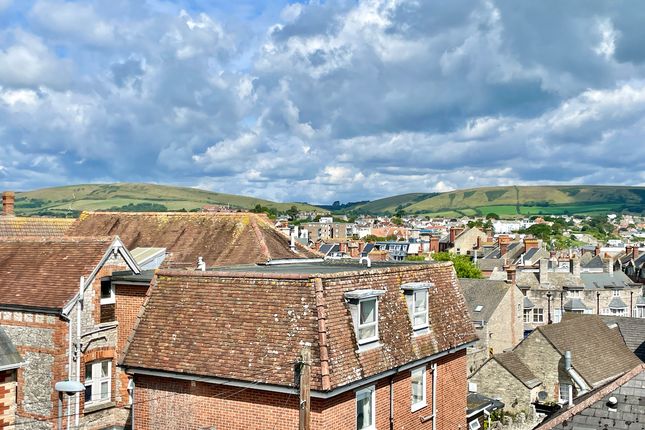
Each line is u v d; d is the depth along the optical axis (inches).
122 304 1033.5
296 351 770.2
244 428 786.8
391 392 873.5
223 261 1390.3
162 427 844.0
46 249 1075.9
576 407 678.5
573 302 3171.8
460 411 1063.0
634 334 1953.7
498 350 2452.0
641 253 5098.4
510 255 4798.2
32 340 968.3
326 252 5108.3
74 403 951.6
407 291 944.3
